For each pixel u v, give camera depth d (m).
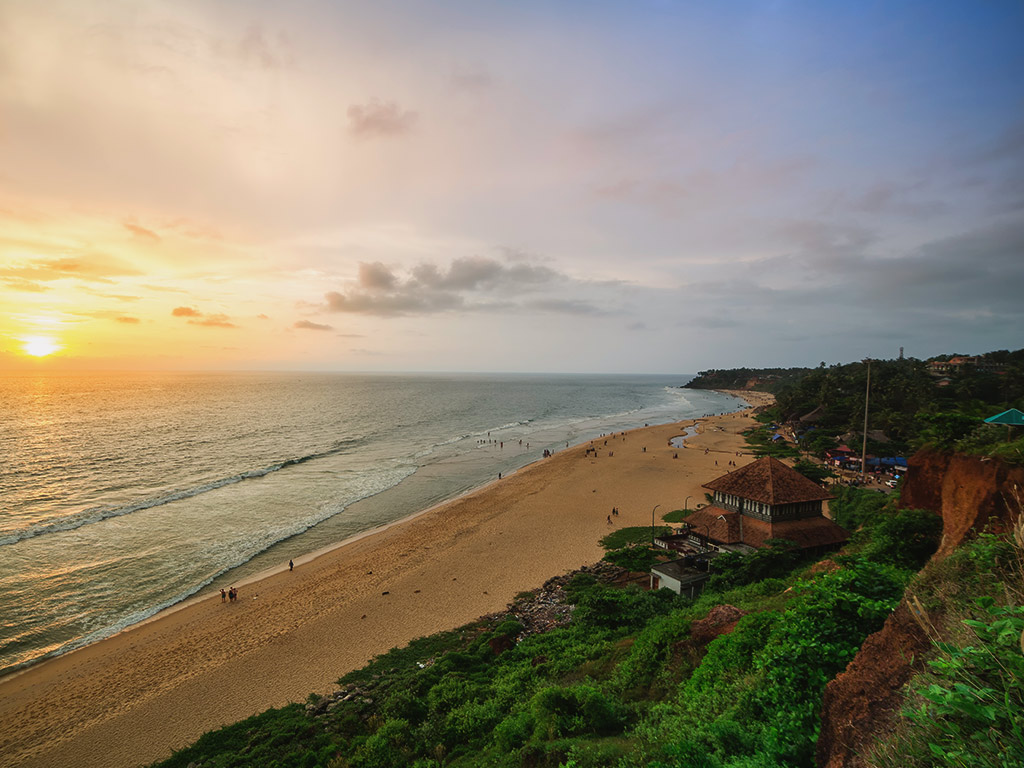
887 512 22.45
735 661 12.06
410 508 62.12
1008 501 10.87
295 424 130.75
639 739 10.89
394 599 37.09
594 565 42.41
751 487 37.06
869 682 6.15
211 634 32.38
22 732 23.88
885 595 10.62
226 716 24.55
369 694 24.55
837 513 46.31
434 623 33.34
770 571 29.02
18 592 37.56
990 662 4.40
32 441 94.06
